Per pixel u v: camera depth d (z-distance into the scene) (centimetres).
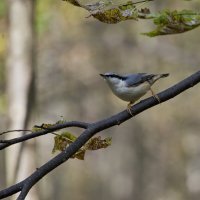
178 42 2583
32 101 1384
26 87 1374
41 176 421
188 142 3253
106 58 2670
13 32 1382
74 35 2419
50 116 2528
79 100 3045
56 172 3694
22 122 1362
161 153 3431
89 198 3769
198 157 3384
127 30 2559
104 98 2998
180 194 3528
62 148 474
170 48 2522
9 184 1338
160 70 2669
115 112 3123
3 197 413
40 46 2247
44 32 2045
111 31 2552
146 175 3678
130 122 3450
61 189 3712
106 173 3822
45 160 3244
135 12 465
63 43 2358
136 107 450
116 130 3553
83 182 3741
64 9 2017
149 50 2530
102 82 2761
